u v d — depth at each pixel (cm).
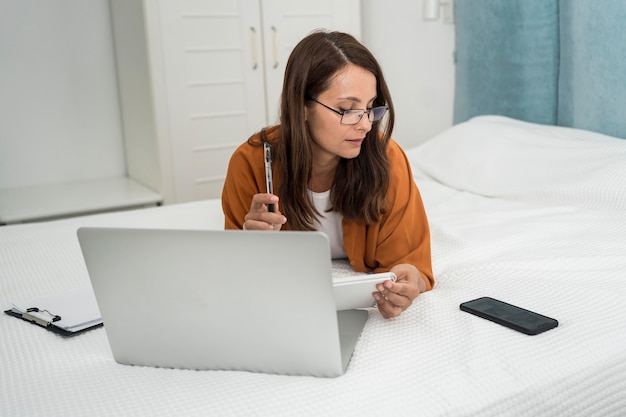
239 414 94
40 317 129
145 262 103
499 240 164
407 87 319
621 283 139
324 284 96
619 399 110
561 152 207
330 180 143
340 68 124
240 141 297
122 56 301
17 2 289
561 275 144
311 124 130
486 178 212
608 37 215
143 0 264
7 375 111
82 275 160
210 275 101
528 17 246
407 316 126
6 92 294
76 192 290
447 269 151
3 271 165
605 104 221
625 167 187
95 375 110
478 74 273
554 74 246
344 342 113
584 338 115
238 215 147
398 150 148
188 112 282
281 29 295
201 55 280
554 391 103
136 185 303
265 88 298
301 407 96
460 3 276
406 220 142
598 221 176
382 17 320
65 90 304
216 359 108
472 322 121
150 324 108
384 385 101
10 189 301
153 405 98
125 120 313
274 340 103
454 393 99
